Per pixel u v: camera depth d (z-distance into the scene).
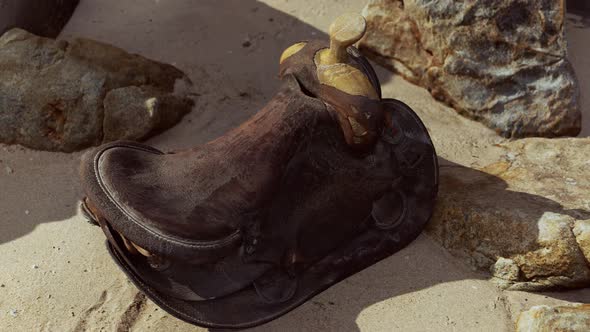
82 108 2.25
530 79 2.29
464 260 1.96
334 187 1.88
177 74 2.43
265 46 2.58
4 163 2.22
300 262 1.88
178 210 1.73
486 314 1.86
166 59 2.52
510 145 2.25
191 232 1.70
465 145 2.27
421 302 1.88
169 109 2.31
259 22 2.66
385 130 1.95
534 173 2.10
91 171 1.73
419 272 1.94
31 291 1.92
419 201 1.99
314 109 1.81
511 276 1.91
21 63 2.28
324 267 1.91
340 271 1.91
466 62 2.31
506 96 2.30
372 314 1.86
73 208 2.11
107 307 1.89
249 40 2.60
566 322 1.75
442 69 2.36
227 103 2.40
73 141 2.25
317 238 1.89
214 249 1.72
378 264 1.96
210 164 1.79
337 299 1.89
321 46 1.87
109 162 1.76
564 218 1.88
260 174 1.78
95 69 2.29
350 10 2.71
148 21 2.66
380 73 2.50
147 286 1.75
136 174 1.78
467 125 2.34
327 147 1.85
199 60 2.52
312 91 1.83
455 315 1.86
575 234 1.85
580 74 2.46
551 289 1.90
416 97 2.42
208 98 2.41
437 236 2.01
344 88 1.79
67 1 2.67
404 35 2.42
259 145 1.79
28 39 2.32
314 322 1.85
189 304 1.79
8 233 2.05
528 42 2.27
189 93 2.40
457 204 1.99
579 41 2.58
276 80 2.47
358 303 1.88
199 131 2.32
